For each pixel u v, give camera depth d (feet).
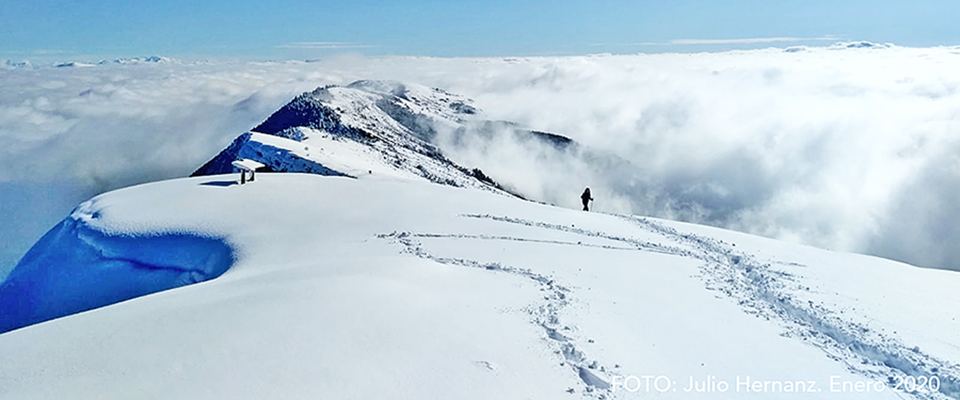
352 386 27.17
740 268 60.95
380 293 40.45
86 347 30.07
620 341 36.94
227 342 30.71
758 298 50.08
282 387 26.50
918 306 47.34
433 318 36.73
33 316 65.16
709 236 75.92
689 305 46.39
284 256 59.36
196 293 41.42
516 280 50.14
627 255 63.00
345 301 37.88
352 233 67.26
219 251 64.23
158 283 63.21
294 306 36.37
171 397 25.26
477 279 49.19
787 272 57.93
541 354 33.24
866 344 38.68
